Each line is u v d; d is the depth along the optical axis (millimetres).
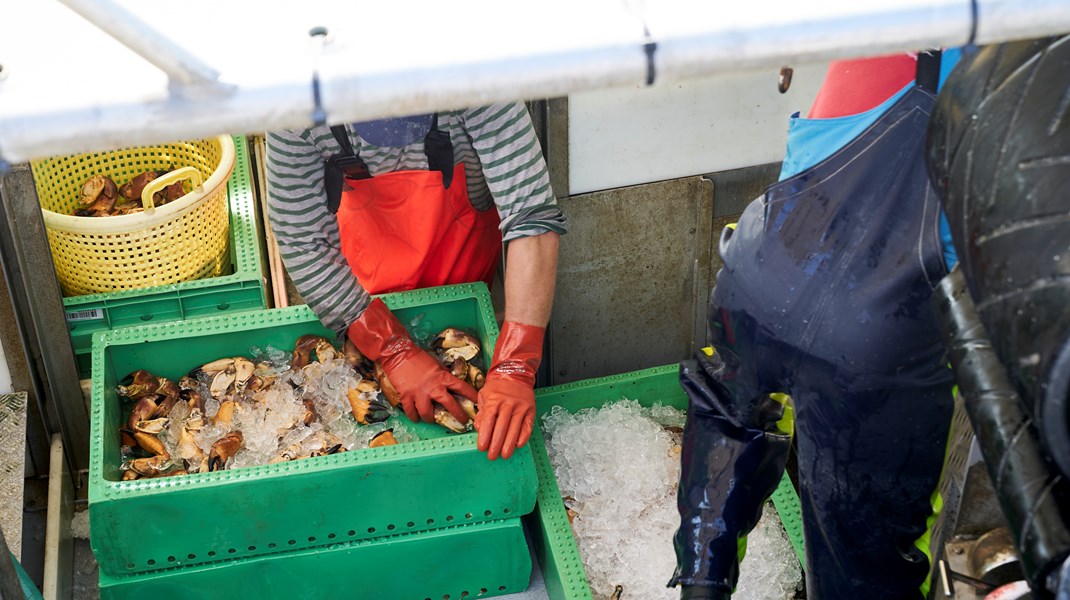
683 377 1520
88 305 2799
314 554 2396
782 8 665
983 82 809
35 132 646
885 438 1264
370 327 2572
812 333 1207
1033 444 780
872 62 1253
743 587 2400
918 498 1334
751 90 2643
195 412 2559
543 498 2520
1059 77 744
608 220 2787
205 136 666
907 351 1184
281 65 660
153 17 687
